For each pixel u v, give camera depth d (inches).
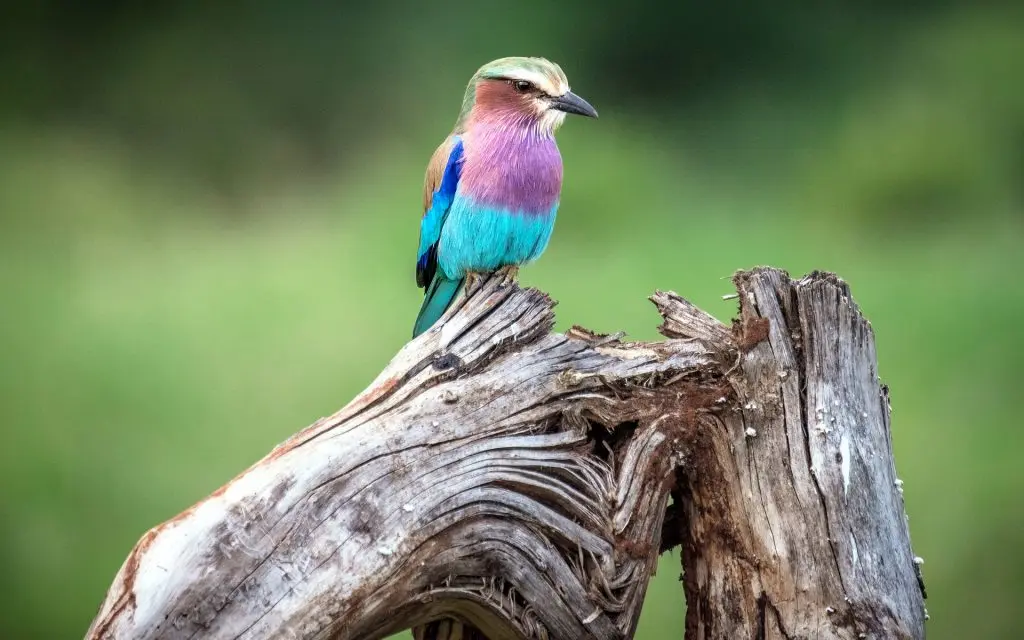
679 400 243.3
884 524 239.5
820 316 243.4
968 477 445.4
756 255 601.9
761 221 646.5
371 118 772.6
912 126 690.2
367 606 215.2
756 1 766.5
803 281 245.1
